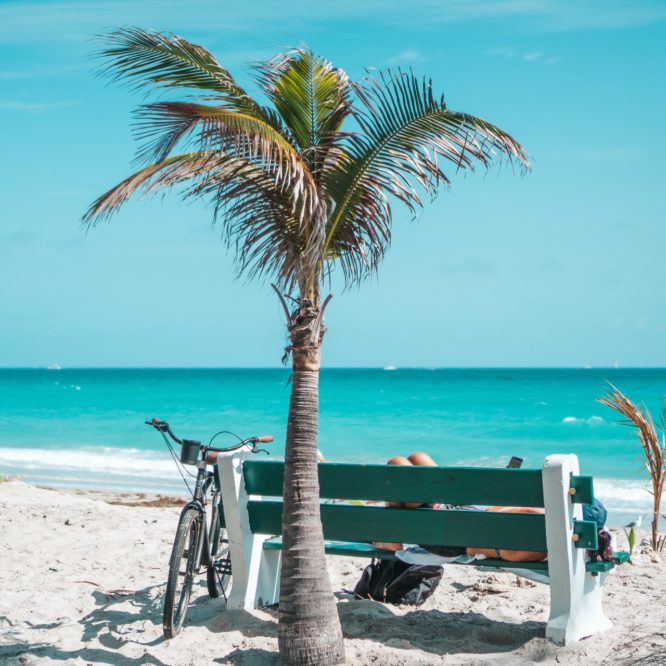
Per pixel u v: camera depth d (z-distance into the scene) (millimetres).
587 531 4305
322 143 4398
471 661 4082
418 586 5285
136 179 4152
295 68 4418
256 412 43625
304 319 4184
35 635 4754
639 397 51531
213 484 5367
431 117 4207
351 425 34906
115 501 12953
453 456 25594
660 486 7012
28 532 7719
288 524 4168
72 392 70312
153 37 4141
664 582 5887
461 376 107250
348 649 4297
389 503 5051
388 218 4469
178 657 4289
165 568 6555
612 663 4039
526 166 4164
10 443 28250
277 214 4465
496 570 6312
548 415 37188
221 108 4195
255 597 5023
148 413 44094
